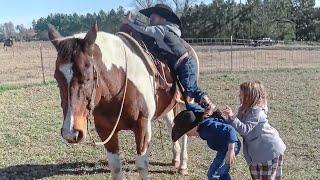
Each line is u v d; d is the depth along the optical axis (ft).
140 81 12.74
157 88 13.52
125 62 12.45
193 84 13.76
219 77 39.99
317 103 28.14
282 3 139.13
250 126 11.30
